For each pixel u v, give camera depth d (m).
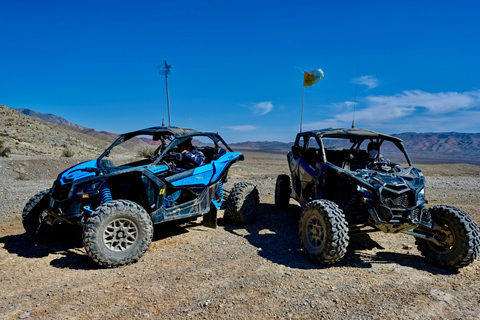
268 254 4.77
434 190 11.48
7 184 12.08
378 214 4.48
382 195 4.48
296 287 3.68
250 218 6.43
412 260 4.68
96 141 96.12
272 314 3.09
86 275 3.94
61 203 4.71
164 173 5.21
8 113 77.81
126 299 3.35
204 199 5.69
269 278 3.92
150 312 3.09
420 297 3.50
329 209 4.29
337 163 6.28
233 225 6.39
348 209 5.05
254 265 4.33
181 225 6.32
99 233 4.07
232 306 3.23
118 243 4.24
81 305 3.21
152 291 3.54
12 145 47.12
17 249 4.81
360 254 4.87
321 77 7.58
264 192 10.50
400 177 4.77
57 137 72.19
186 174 5.42
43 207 5.23
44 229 5.21
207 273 4.04
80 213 4.70
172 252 4.80
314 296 3.47
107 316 3.01
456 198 9.66
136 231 4.30
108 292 3.50
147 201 4.90
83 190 4.47
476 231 4.18
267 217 7.08
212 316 3.04
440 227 4.40
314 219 4.58
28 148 48.69
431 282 3.92
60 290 3.54
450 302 3.40
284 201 7.75
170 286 3.67
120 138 5.86
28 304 3.22
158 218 4.95
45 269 4.11
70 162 24.84
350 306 3.28
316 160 6.08
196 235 5.66
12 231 5.68
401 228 4.34
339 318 3.04
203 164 5.89
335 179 5.33
